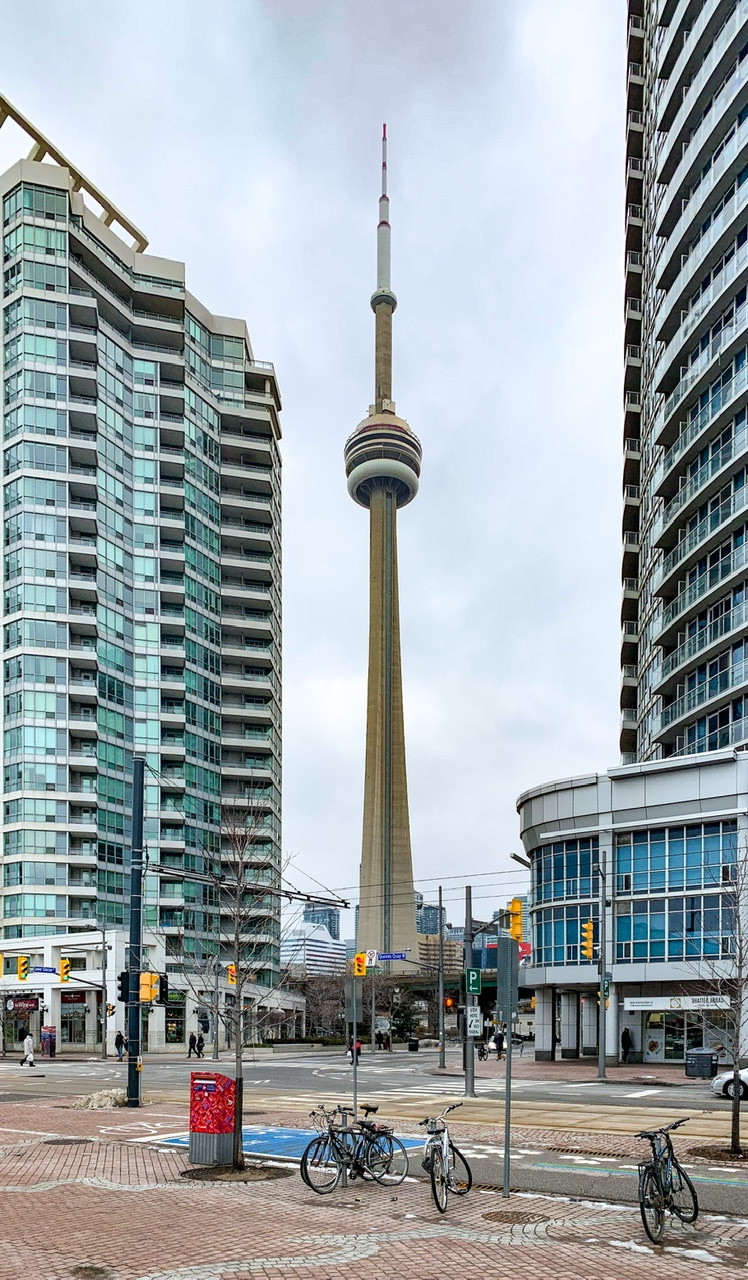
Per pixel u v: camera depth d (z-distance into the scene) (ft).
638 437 261.85
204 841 281.13
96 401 271.49
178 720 278.46
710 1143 59.16
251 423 329.52
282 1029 322.96
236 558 315.78
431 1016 409.69
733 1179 46.93
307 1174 43.80
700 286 169.89
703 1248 34.06
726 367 156.97
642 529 241.55
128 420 285.84
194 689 288.71
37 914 236.63
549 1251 33.30
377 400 645.51
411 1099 91.25
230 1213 38.73
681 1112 78.07
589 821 155.63
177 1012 232.32
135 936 84.43
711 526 159.63
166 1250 32.65
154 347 302.66
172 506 293.84
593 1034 176.04
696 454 168.96
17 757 244.63
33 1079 126.62
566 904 158.20
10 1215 38.40
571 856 159.12
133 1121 71.77
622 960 147.54
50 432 261.24
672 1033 147.02
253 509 320.70
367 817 522.47
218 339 330.34
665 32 190.80
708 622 164.45
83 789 250.16
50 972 218.59
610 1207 41.04
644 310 242.78
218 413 319.68
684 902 141.79
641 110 252.62
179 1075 133.18
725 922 126.41
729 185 156.04
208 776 289.74
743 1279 30.19
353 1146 45.80
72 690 252.21
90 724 252.21
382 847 513.86
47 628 251.60
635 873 149.18
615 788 152.66
